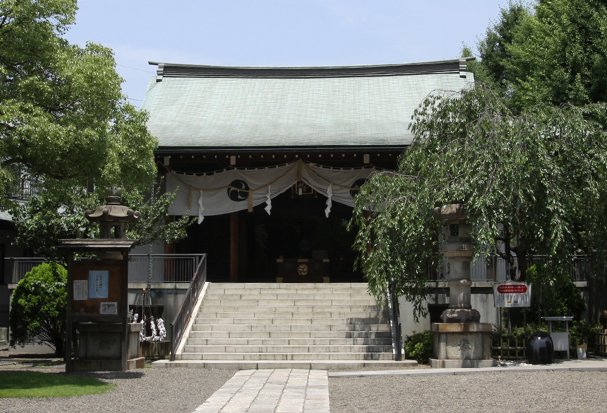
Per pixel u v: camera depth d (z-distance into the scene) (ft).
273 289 56.34
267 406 27.96
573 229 42.75
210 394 32.12
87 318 40.98
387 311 51.60
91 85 38.81
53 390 31.96
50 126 35.37
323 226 74.23
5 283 80.18
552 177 39.86
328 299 54.49
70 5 38.88
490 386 32.50
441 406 27.63
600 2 63.00
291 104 78.07
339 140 64.03
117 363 42.04
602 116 50.29
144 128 47.83
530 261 46.29
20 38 37.40
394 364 43.21
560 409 26.30
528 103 72.33
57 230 49.42
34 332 53.72
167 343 49.42
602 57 60.29
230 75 85.81
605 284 54.08
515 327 48.34
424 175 44.60
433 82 81.61
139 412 26.94
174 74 85.40
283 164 67.41
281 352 46.65
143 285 55.36
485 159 39.40
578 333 48.57
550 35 70.44
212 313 52.03
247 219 73.97
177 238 56.44
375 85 82.48
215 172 66.39
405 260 44.09
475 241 38.91
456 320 42.55
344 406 28.19
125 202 53.57
